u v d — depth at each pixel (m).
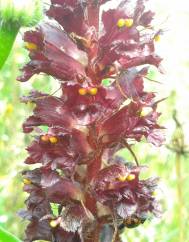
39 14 0.09
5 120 0.17
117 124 0.09
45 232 0.09
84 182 0.09
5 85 0.18
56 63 0.09
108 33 0.09
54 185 0.09
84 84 0.08
